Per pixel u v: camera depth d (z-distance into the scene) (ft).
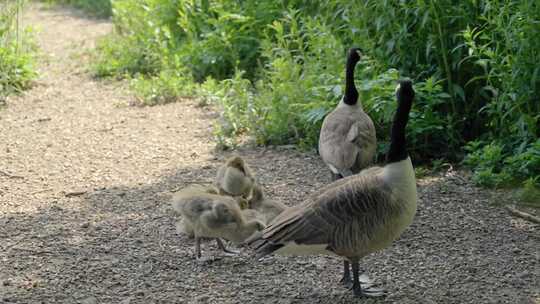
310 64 41.65
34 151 40.75
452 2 39.11
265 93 42.57
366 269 26.81
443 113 39.47
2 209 32.65
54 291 25.29
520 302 24.30
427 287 25.39
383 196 22.61
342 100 33.19
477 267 26.81
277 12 51.49
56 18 83.82
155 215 31.96
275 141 41.06
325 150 31.19
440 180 35.12
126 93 52.26
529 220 30.66
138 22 59.41
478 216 31.22
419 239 29.19
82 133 43.83
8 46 53.62
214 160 38.99
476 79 38.04
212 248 28.81
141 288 25.57
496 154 34.65
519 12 33.83
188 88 50.78
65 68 59.88
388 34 40.11
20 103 50.39
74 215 32.01
